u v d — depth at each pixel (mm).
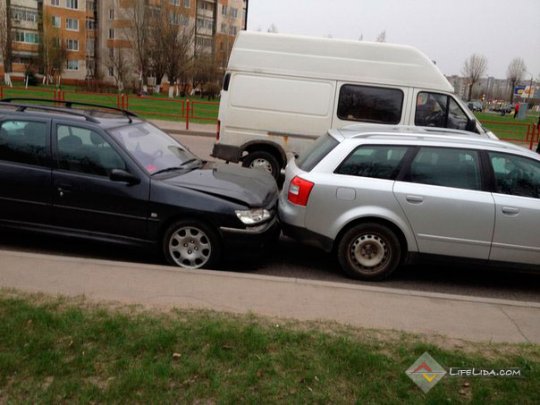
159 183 5641
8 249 6121
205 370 3232
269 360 3396
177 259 5680
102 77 72062
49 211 5832
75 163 5793
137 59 64312
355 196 5609
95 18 79500
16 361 3213
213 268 5793
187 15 68875
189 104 21438
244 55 10211
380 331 4059
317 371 3312
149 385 3061
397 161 5707
